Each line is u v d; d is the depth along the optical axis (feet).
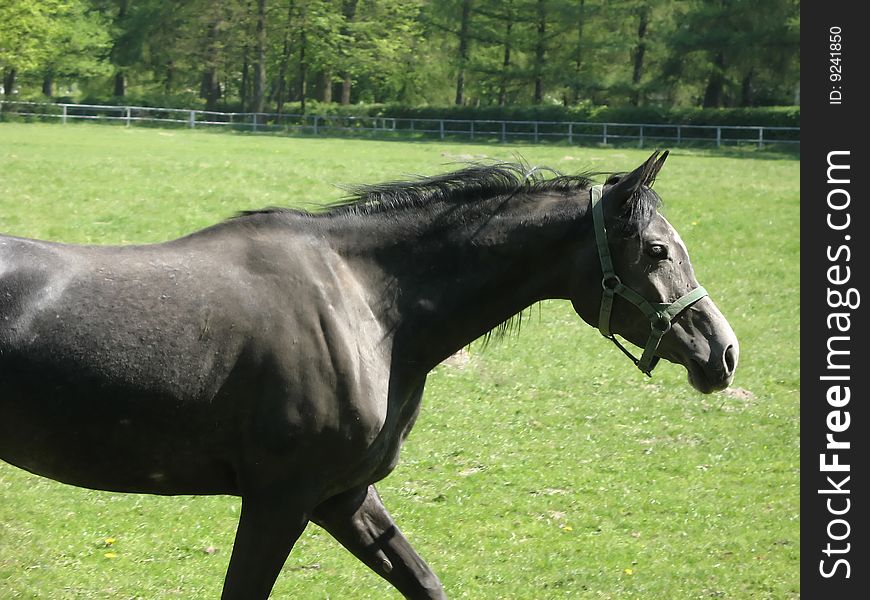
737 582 26.78
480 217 19.16
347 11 236.63
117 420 17.03
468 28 225.35
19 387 16.62
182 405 17.17
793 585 26.68
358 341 18.17
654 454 36.60
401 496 31.55
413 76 249.55
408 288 18.93
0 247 17.13
